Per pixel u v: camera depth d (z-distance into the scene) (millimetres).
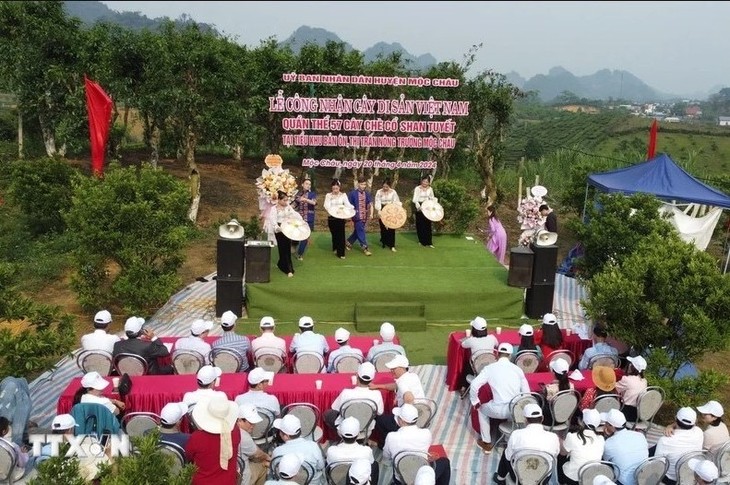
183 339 9008
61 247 16031
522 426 7898
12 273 8922
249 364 9438
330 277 13492
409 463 6719
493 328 12906
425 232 16188
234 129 20469
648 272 9484
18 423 7215
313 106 21016
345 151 25234
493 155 23672
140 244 12125
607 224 13742
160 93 18953
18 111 23016
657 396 8406
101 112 15023
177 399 7930
